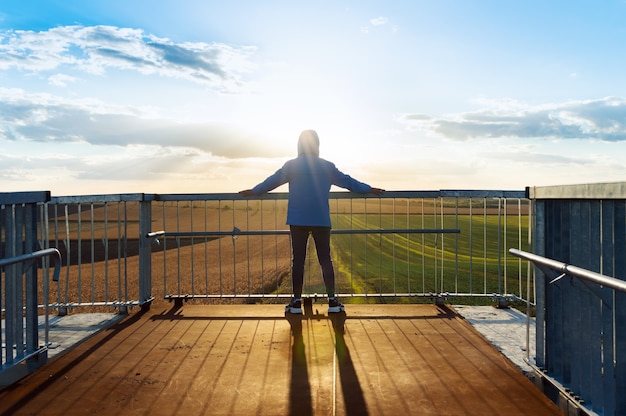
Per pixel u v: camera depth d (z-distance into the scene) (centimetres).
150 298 733
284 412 370
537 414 365
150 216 742
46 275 493
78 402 391
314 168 666
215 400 392
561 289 373
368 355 502
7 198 418
